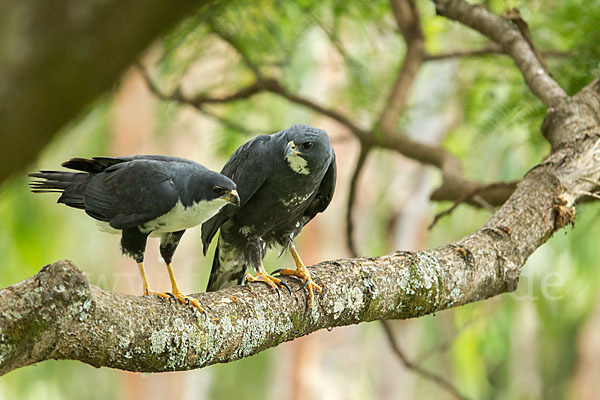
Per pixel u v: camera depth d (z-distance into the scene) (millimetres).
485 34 9547
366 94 11461
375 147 12352
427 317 24453
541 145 10781
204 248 7996
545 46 11844
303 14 10531
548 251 20312
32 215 16125
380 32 11750
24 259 16328
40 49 1665
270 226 7785
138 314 4852
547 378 32875
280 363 24969
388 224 24812
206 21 9219
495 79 12141
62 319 4215
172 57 10844
